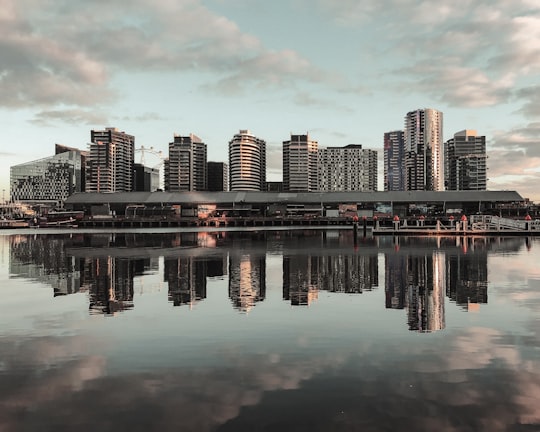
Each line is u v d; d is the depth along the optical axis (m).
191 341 10.90
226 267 27.11
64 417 6.86
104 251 41.12
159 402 7.36
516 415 6.81
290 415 6.86
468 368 8.80
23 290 19.00
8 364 9.27
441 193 142.25
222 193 153.88
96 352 10.06
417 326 12.12
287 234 82.19
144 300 16.45
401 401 7.32
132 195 152.00
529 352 9.77
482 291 17.62
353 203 142.25
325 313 13.93
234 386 8.01
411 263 28.28
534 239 57.38
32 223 127.50
